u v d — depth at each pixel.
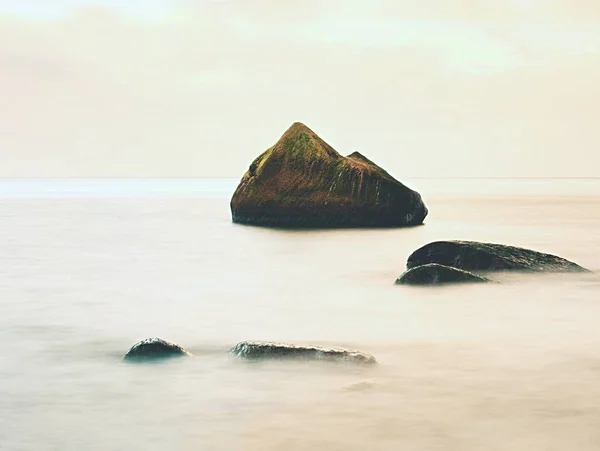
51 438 8.36
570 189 125.38
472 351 12.04
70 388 10.08
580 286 18.12
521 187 143.12
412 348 12.27
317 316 15.15
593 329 13.72
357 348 12.30
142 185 153.25
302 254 26.11
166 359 11.35
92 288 19.06
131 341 12.84
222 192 99.94
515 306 15.87
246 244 29.09
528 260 19.89
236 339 13.02
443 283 18.42
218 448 8.06
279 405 9.34
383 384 10.14
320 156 34.06
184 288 19.03
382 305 16.22
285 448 8.04
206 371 10.76
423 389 9.93
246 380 10.34
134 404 9.43
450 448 8.01
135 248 28.70
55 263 24.36
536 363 11.27
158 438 8.34
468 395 9.70
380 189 33.38
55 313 15.54
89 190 110.94
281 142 34.81
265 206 34.44
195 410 9.20
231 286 19.38
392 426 8.62
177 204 64.44
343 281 20.03
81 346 12.45
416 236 31.08
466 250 19.92
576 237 33.19
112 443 8.22
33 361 11.48
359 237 30.70
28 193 95.69
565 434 8.38
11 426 8.72
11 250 28.36
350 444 8.12
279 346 11.27
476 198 80.06
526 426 8.61
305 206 33.59
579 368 10.98
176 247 28.81
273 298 17.42
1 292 18.34
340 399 9.54
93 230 37.06
